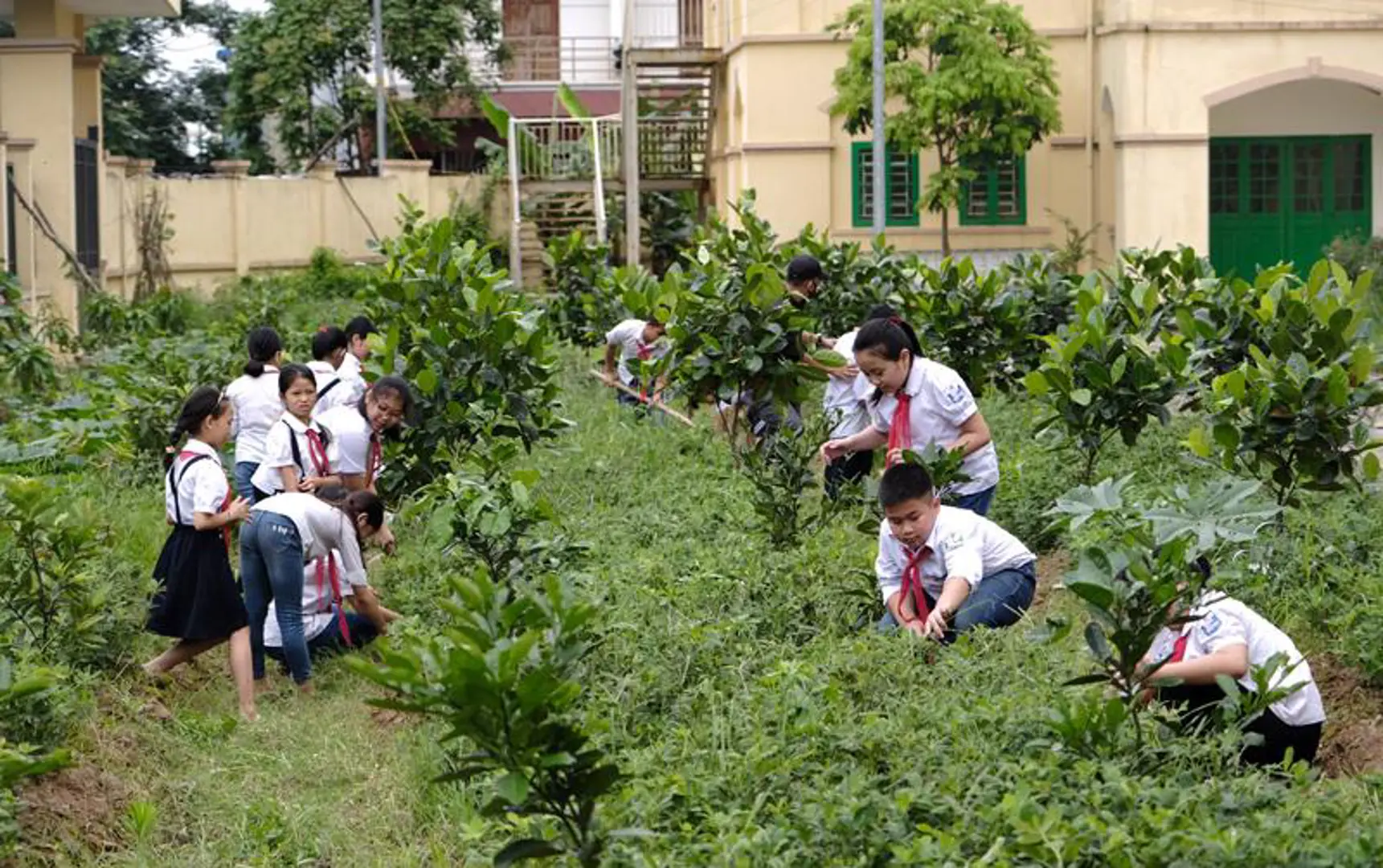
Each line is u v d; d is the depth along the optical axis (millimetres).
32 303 20359
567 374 18094
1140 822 5414
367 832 6973
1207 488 6727
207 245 29500
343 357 12266
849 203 26625
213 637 8508
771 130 26484
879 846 5434
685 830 5762
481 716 4766
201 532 8500
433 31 35750
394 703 4832
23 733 6988
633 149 29344
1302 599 8430
